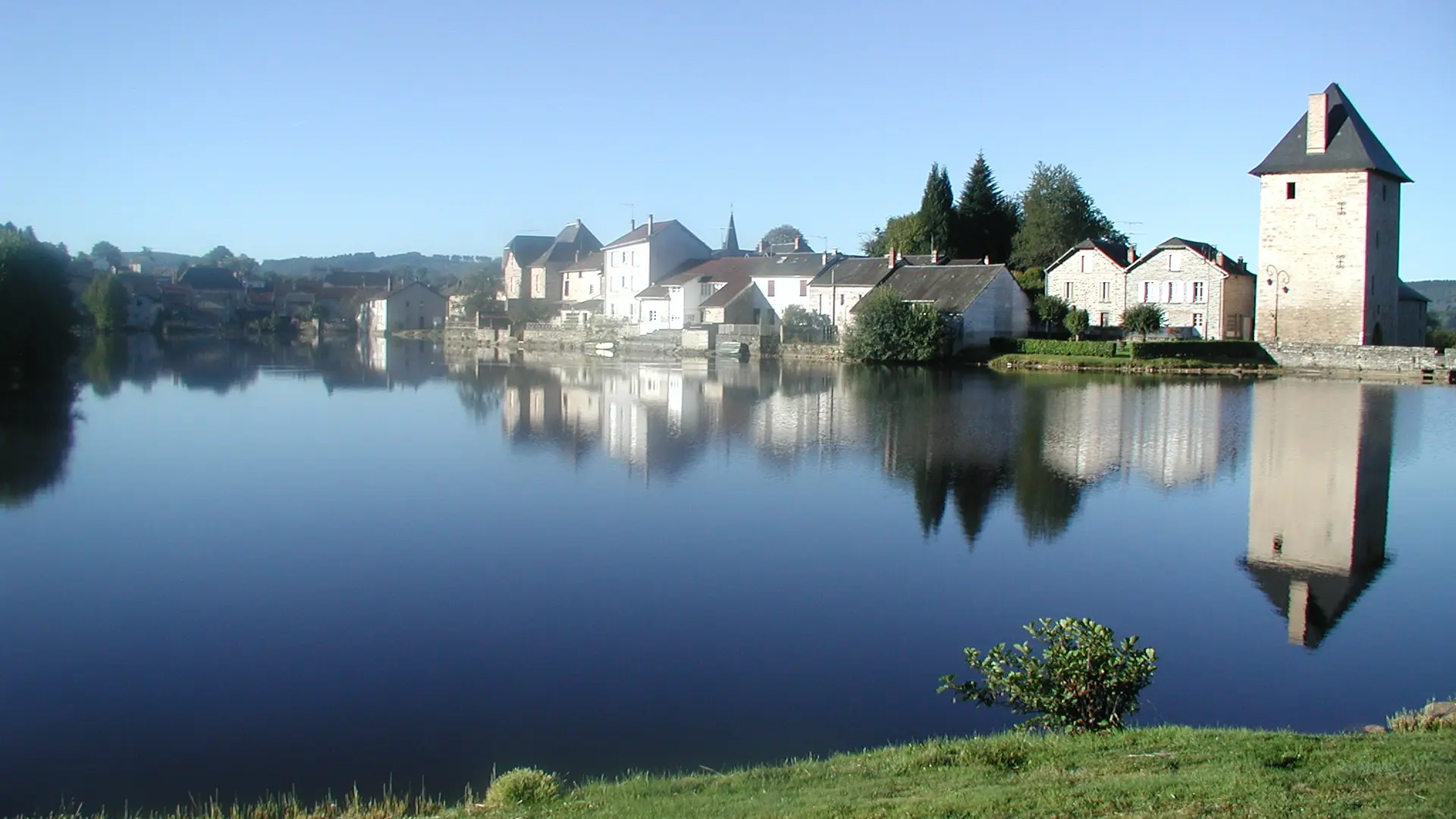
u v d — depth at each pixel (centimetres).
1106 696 1197
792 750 1346
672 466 3359
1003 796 926
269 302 17238
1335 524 2600
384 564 2214
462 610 1920
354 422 4403
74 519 2606
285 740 1390
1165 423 4319
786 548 2352
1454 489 3019
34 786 1266
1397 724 1243
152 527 2523
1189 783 930
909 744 1266
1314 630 1841
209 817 1174
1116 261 8456
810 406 4988
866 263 9350
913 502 2822
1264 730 1277
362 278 19238
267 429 4178
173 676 1612
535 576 2125
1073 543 2406
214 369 7250
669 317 10350
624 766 1304
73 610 1919
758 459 3478
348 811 1149
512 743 1376
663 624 1845
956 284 8375
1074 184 10338
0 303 5856
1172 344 7162
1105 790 924
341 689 1561
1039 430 4122
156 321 13762
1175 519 2648
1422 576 2167
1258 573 2183
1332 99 7319
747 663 1662
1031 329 8600
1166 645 1758
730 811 950
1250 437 3944
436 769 1305
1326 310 7238
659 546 2361
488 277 14350
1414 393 5550
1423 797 870
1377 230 7269
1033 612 1920
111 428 4175
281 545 2361
